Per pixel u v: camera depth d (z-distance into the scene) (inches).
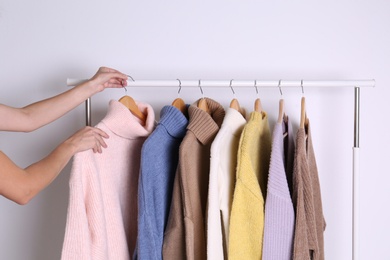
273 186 56.5
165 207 59.2
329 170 73.3
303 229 56.7
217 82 62.1
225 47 73.0
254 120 58.8
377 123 72.4
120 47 74.2
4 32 75.5
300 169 57.6
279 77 72.7
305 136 61.4
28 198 47.9
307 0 72.0
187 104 67.2
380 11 71.5
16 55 75.6
